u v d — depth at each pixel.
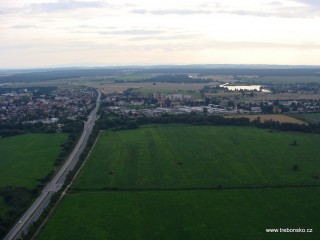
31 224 193.75
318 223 193.12
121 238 179.75
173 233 184.25
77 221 197.62
